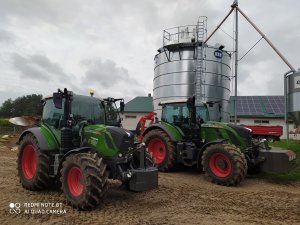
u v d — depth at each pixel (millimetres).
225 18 16859
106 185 5527
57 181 6891
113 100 7793
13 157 12703
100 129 6090
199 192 7316
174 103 10711
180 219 5238
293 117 8812
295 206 6238
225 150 8289
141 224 4934
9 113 95688
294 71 8883
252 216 5492
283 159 8672
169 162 10055
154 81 16656
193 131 9969
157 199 6523
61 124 6785
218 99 15070
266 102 35344
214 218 5328
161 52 15961
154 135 10516
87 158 5531
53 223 4887
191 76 14766
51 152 6707
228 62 15977
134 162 6219
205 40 15305
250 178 9500
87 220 5047
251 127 24594
